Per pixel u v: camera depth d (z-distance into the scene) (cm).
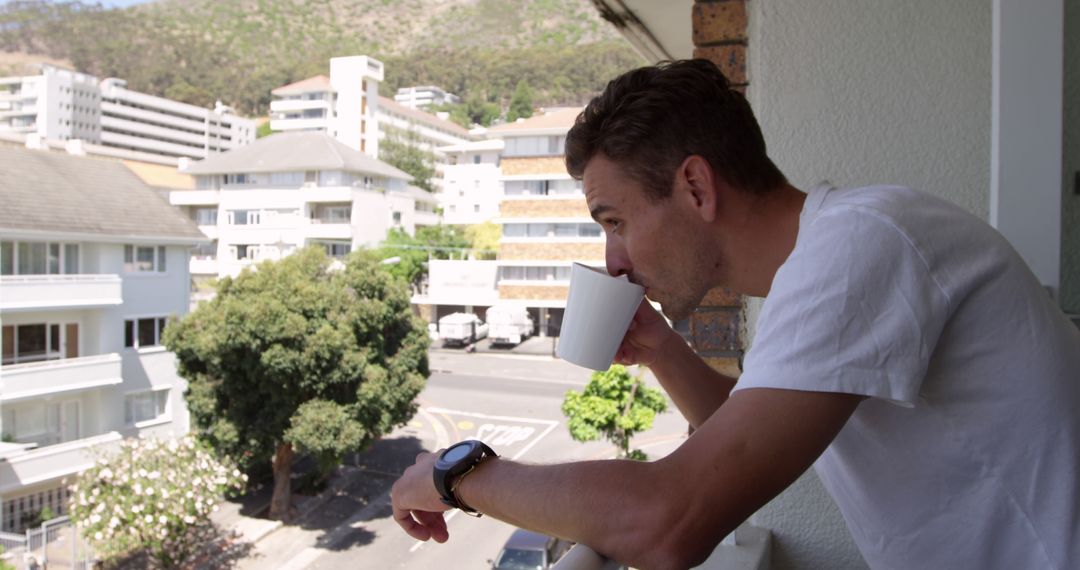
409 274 2923
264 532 1032
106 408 1338
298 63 14325
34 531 1050
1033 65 118
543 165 2569
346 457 1332
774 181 68
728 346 142
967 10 127
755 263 68
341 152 3447
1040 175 119
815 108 134
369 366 1036
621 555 54
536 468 60
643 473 54
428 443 1421
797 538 132
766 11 136
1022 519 59
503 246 2612
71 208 1385
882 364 54
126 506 874
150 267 1456
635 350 92
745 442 53
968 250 58
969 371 58
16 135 3769
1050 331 59
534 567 764
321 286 1042
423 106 9750
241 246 3362
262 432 1010
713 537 53
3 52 14638
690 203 66
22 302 1232
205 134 10056
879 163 132
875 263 55
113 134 9344
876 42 131
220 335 973
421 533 75
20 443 1225
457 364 2212
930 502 62
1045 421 57
